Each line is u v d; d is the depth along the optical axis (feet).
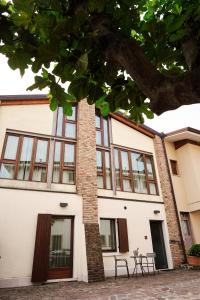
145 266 34.55
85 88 7.14
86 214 33.47
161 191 43.86
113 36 5.68
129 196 39.91
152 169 45.88
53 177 34.78
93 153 38.29
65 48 6.61
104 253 33.81
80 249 31.53
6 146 33.63
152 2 9.11
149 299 18.84
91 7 6.01
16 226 29.30
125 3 7.17
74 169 36.65
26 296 21.39
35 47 6.33
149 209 40.70
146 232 38.45
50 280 28.89
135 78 5.01
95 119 42.11
